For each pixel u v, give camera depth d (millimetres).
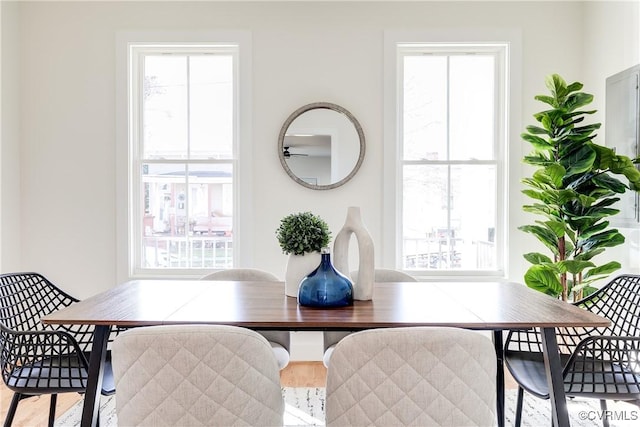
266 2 2959
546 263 2549
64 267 3012
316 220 1720
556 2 2957
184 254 3102
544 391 1491
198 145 3072
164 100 3070
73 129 2990
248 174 2969
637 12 2430
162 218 3090
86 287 3012
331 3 2959
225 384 1086
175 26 2965
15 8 2951
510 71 2955
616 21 2611
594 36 2828
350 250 3002
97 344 1385
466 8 2957
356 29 2961
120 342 1088
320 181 2977
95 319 1352
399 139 3049
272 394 1186
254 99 2969
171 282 2047
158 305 1555
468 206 3078
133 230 3049
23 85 2994
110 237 3002
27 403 2326
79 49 2979
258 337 1142
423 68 3070
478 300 1662
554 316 1411
